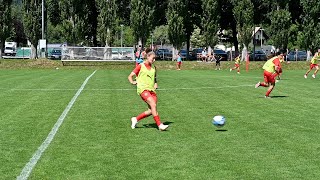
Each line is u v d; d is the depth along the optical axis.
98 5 55.19
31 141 10.30
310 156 9.02
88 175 7.69
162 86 25.02
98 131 11.52
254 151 9.41
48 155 9.02
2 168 8.09
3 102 17.42
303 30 55.84
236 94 20.81
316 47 55.47
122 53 51.88
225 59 66.62
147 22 53.75
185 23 55.94
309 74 40.47
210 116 14.10
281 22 55.12
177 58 52.94
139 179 7.48
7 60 50.34
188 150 9.48
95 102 17.47
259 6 59.25
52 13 64.56
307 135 11.09
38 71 43.50
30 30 54.28
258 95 20.42
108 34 54.84
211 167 8.20
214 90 22.77
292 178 7.57
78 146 9.80
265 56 64.19
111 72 41.62
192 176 7.66
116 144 10.02
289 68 51.50
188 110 15.45
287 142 10.29
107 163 8.44
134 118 12.00
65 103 17.11
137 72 11.88
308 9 54.81
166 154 9.13
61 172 7.85
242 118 13.71
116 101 17.81
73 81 28.36
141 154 9.12
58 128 11.88
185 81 28.98
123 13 62.59
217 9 55.31
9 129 11.75
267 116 14.13
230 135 11.07
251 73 41.53
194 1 59.62
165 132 11.44
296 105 16.89
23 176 7.61
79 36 54.38
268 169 8.09
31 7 54.19
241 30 55.09
